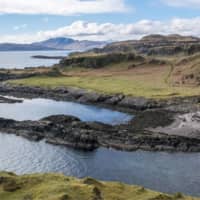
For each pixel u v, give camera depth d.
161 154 92.25
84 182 47.31
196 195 67.06
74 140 99.69
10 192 44.25
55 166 83.06
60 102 180.12
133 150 95.12
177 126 113.88
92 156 90.44
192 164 84.75
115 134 105.69
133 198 43.88
